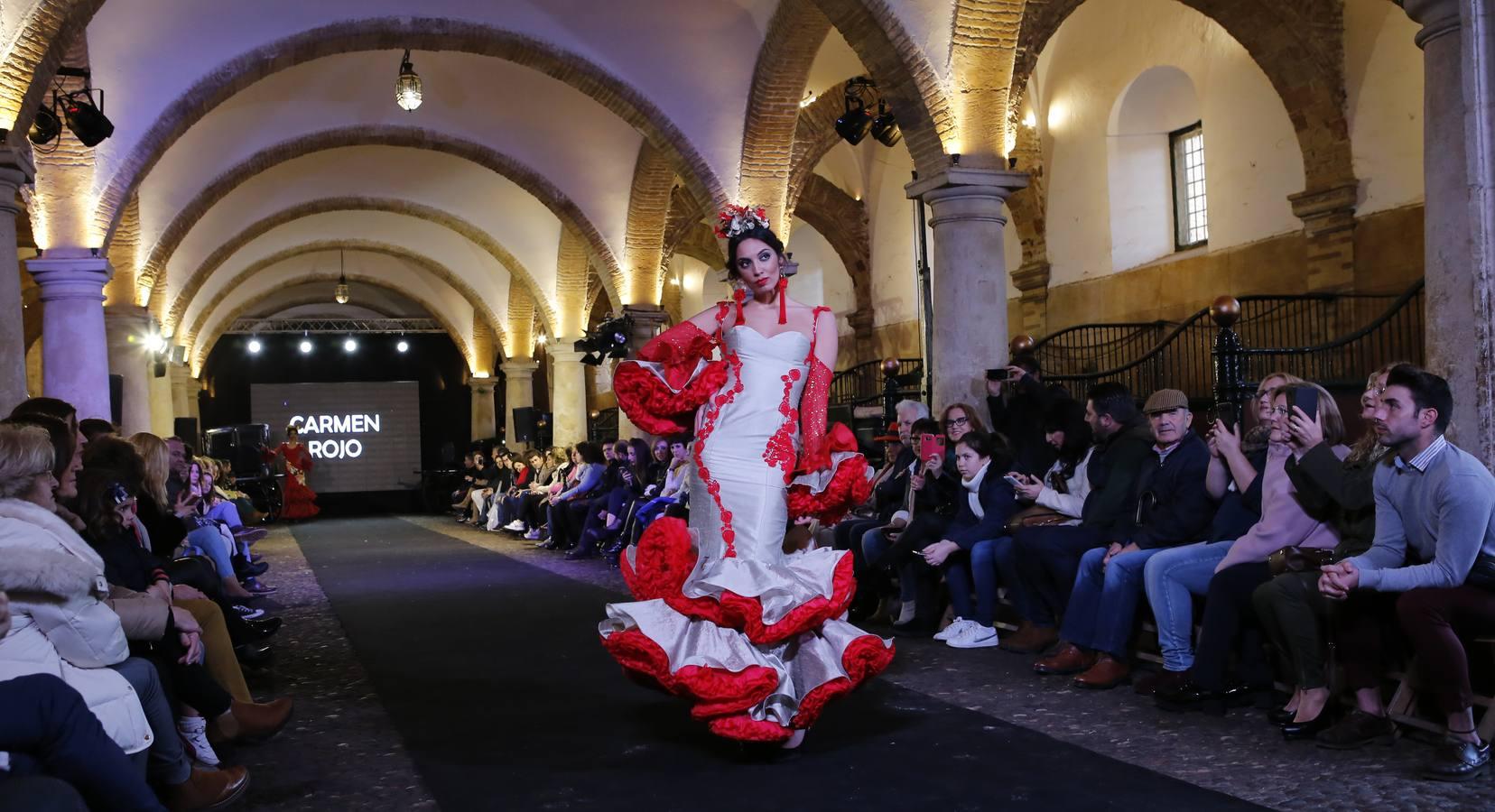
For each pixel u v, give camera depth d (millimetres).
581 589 9227
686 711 4891
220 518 9320
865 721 4582
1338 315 11453
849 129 11156
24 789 2500
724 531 4004
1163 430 5102
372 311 30109
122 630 3346
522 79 15266
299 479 22656
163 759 3607
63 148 10938
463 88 15438
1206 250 13125
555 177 16438
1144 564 4930
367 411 29344
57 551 3150
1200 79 13008
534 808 3643
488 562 12023
